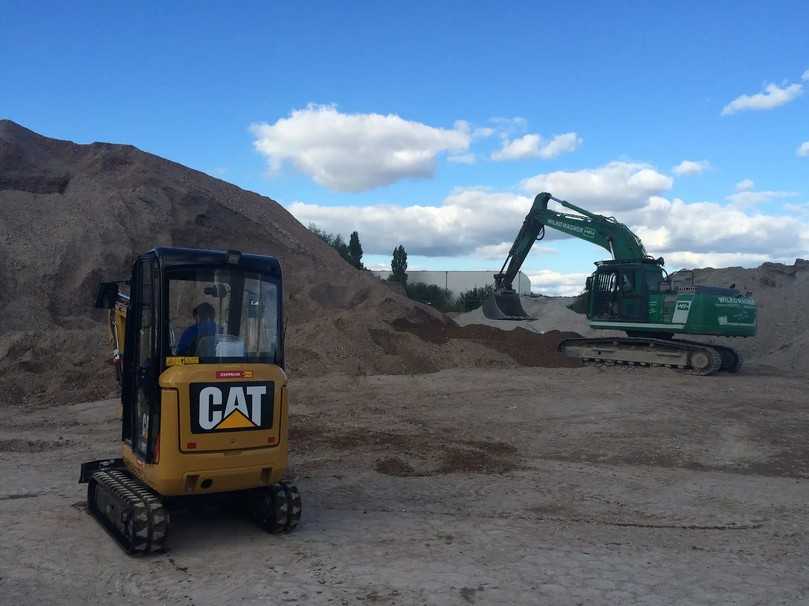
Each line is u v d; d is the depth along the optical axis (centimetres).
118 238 2739
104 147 3419
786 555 741
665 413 1521
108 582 627
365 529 798
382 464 1101
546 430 1369
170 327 709
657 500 955
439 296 5325
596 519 864
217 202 3278
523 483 1023
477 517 859
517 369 2155
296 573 652
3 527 779
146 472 704
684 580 656
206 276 736
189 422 679
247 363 732
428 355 2164
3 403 1628
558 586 632
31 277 2495
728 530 831
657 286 2259
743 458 1188
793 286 3384
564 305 4150
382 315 2512
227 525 800
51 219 2792
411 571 661
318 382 1823
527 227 2603
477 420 1446
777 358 2738
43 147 3381
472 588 622
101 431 1331
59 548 714
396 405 1578
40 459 1120
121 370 873
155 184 3130
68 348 2022
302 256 3212
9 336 2067
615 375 2059
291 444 1229
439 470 1088
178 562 679
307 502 912
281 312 779
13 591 603
